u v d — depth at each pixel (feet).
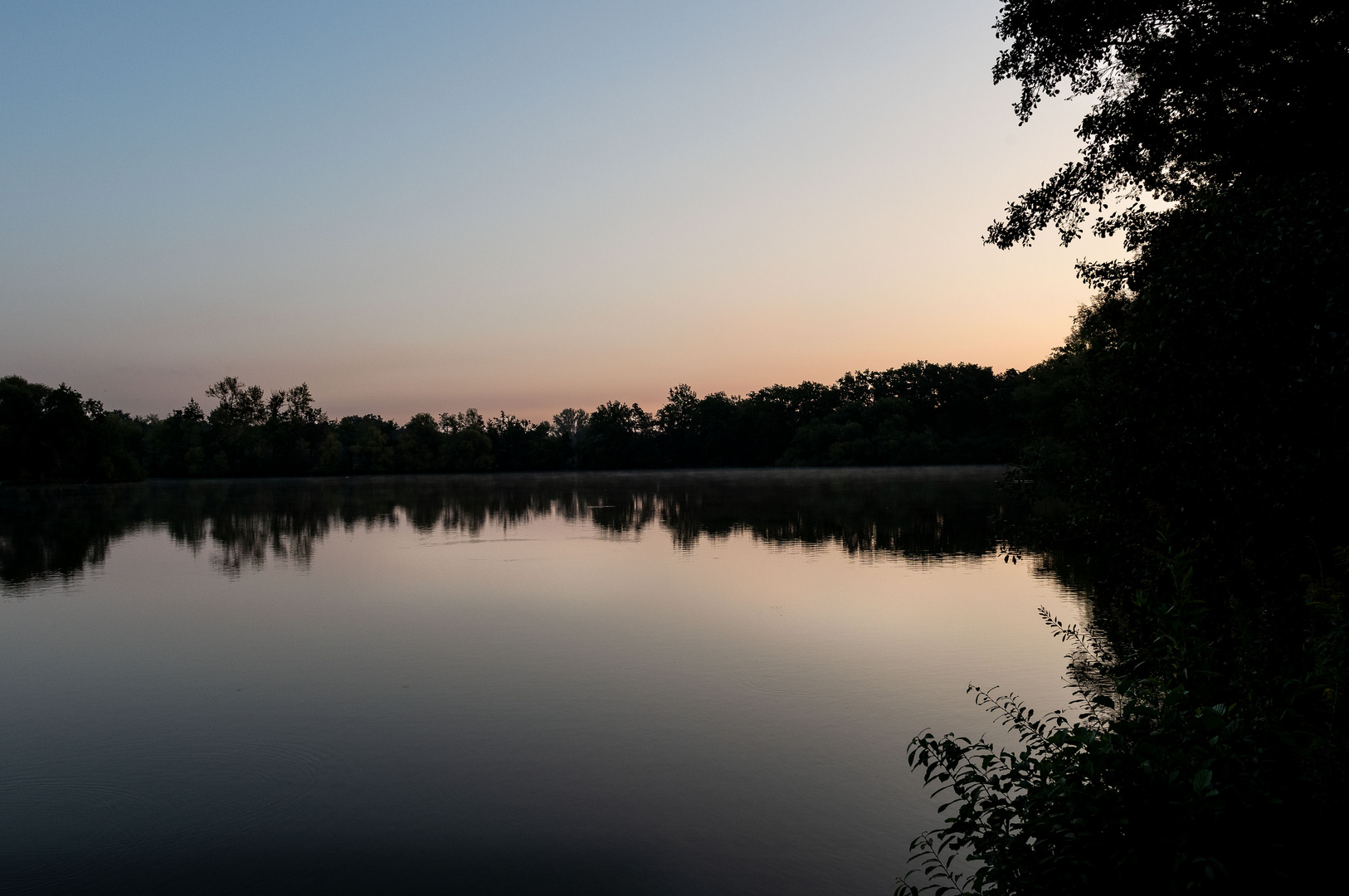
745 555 94.73
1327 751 15.14
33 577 86.22
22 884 26.58
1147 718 18.21
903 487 228.84
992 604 63.93
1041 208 38.32
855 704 41.68
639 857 27.84
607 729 39.14
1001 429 412.98
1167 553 26.68
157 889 26.22
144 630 61.16
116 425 332.60
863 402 479.82
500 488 282.36
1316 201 23.22
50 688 47.01
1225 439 26.53
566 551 101.91
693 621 60.39
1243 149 30.89
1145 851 14.79
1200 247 26.66
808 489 226.38
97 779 34.50
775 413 475.72
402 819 30.68
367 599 71.87
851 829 29.43
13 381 297.12
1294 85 29.27
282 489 285.23
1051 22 35.09
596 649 53.42
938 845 28.04
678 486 268.41
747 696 43.37
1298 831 15.16
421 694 44.88
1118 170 36.37
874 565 84.64
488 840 29.12
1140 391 29.76
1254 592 26.30
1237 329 24.94
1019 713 24.38
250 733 39.50
